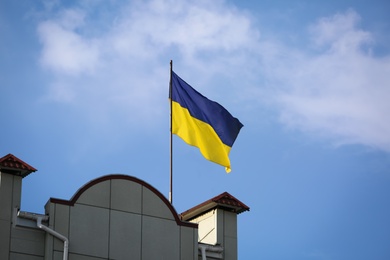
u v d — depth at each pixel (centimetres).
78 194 4394
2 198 4288
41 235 4306
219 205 4759
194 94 5103
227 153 5072
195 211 4834
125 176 4516
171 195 4756
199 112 5072
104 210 4422
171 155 4850
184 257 4531
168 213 4562
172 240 4528
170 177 4791
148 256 4447
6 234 4250
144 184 4553
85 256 4312
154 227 4506
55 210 4331
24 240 4269
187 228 4588
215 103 5112
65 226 4322
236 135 5131
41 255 4278
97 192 4438
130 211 4475
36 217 4300
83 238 4338
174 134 4991
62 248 4284
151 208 4528
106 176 4478
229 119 5112
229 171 5053
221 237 4706
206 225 4791
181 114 5044
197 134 5031
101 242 4366
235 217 4788
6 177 4328
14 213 4288
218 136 5066
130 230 4447
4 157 4347
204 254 4609
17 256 4234
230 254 4694
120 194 4478
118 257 4378
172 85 5081
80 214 4369
